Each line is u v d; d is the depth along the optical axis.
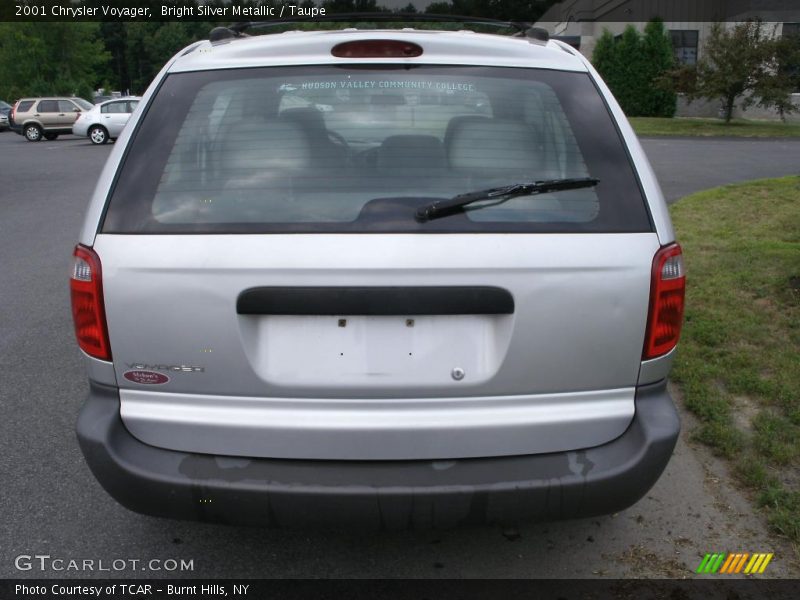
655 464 2.42
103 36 79.31
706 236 8.00
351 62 2.68
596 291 2.34
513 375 2.36
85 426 2.42
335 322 2.33
